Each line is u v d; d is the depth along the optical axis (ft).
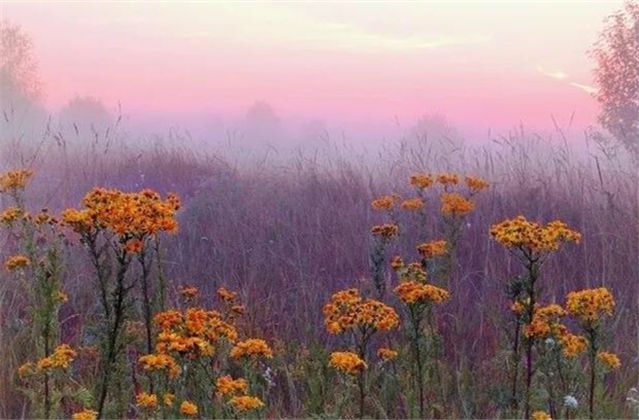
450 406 9.51
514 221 8.34
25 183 11.32
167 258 14.57
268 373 9.61
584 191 15.89
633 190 15.85
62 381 9.03
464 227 14.34
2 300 11.63
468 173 17.53
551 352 8.52
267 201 18.61
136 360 9.36
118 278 7.80
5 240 12.76
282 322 12.52
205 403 7.75
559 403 8.50
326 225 16.05
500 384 9.55
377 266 10.57
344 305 8.55
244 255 14.93
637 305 12.10
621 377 10.02
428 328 9.59
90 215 7.61
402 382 9.40
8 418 9.15
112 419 7.98
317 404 8.79
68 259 12.13
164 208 7.79
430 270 11.00
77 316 11.60
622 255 13.30
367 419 8.33
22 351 10.51
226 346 8.68
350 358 7.61
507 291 8.86
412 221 15.60
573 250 13.69
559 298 12.42
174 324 7.82
